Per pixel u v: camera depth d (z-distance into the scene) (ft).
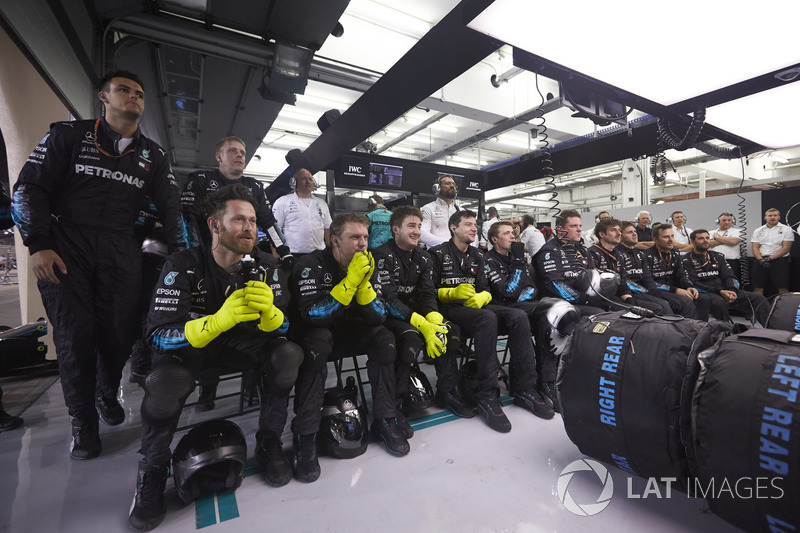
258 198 7.47
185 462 4.02
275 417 4.87
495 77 22.48
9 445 5.58
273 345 4.67
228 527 3.82
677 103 7.06
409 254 7.29
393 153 37.11
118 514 4.05
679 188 40.86
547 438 5.77
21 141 9.05
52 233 5.01
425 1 17.70
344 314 6.37
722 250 19.43
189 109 19.95
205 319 4.11
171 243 5.90
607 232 11.05
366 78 18.42
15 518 3.95
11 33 6.46
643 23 4.88
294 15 12.90
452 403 6.76
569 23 4.92
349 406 5.49
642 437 3.73
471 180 21.81
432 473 4.80
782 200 19.94
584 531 3.71
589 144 15.66
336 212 24.71
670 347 3.67
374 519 3.92
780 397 2.85
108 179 5.26
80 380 5.17
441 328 6.15
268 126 21.71
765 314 13.17
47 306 5.13
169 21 12.67
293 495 4.36
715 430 3.17
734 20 4.74
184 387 3.97
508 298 8.30
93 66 10.99
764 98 6.85
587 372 4.20
